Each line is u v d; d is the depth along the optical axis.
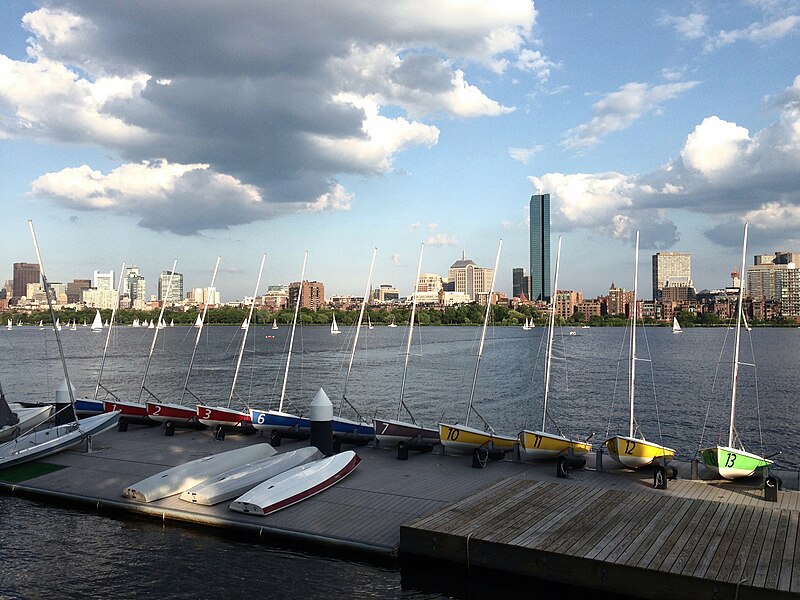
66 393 36.88
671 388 85.25
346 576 19.91
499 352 154.50
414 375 100.81
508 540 18.58
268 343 190.62
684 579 16.06
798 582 15.46
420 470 28.53
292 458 28.48
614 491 23.16
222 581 19.70
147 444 34.03
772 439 52.00
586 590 17.44
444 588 19.30
